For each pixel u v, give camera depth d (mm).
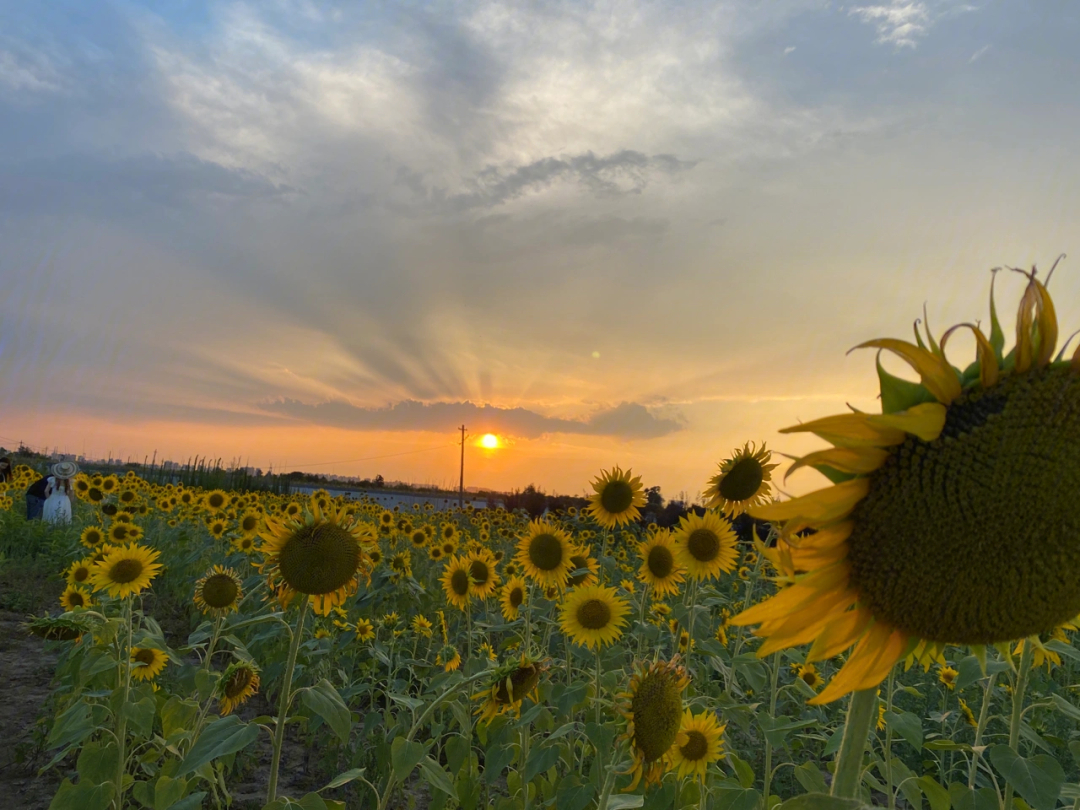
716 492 7051
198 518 15711
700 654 6848
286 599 4387
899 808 6016
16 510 20797
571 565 7398
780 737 4402
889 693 4879
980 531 1751
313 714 6566
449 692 4375
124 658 5430
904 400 1847
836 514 1842
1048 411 1753
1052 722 6832
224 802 5812
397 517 15648
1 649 9766
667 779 3939
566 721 5258
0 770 6336
